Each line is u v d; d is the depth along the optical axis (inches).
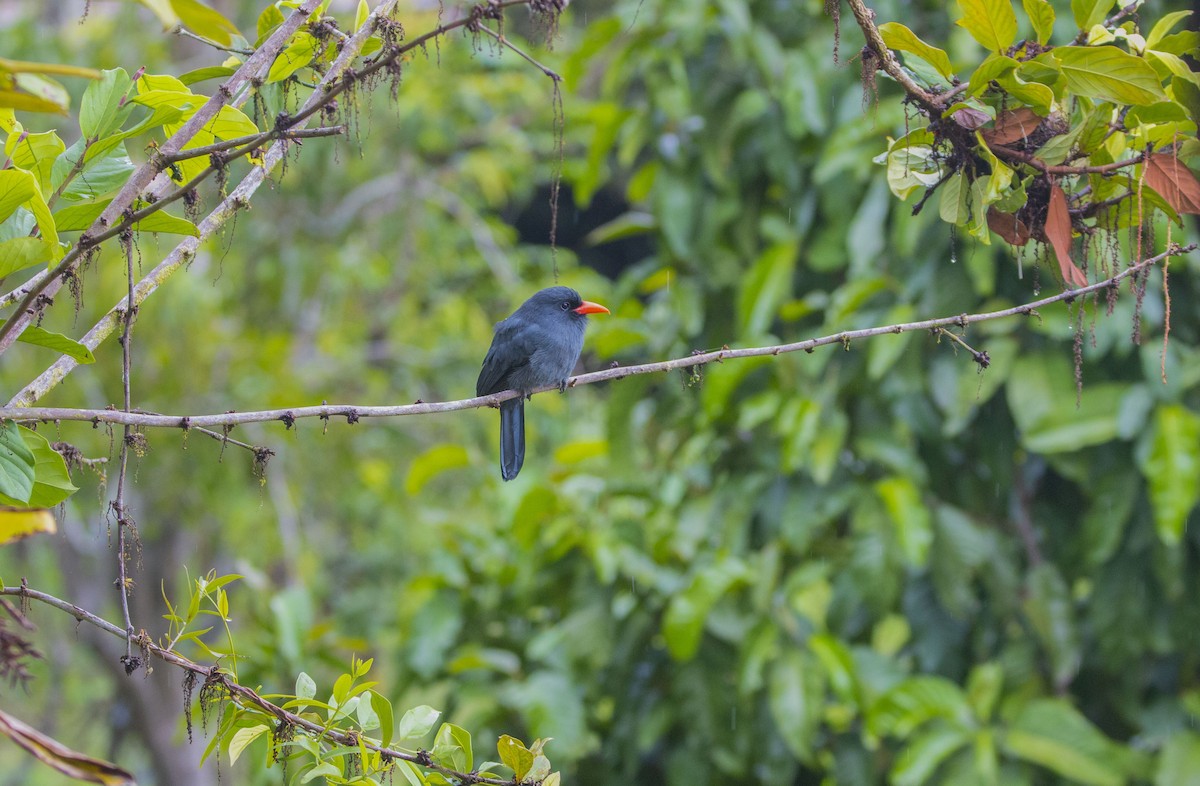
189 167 253.8
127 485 733.9
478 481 789.9
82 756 155.6
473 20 228.2
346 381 876.0
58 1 904.9
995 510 449.1
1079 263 343.3
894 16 454.6
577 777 460.1
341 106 253.4
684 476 478.9
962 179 247.9
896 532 409.1
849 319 431.5
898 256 443.5
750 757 429.1
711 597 393.4
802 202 468.1
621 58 485.1
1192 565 410.3
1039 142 247.0
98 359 696.4
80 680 953.5
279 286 905.5
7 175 192.4
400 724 232.7
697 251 475.8
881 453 425.4
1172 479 374.0
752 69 474.9
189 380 735.1
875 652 433.1
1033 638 426.9
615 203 1235.9
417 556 887.1
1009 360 407.8
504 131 973.8
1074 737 386.6
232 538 778.8
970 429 450.0
